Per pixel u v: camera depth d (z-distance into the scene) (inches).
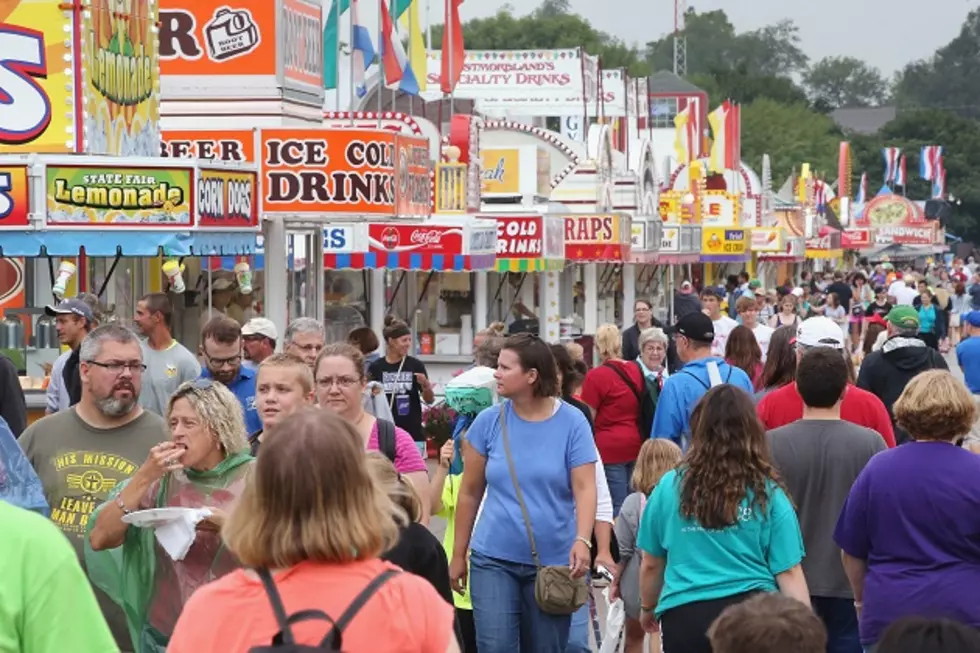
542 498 565.0
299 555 295.1
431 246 1610.5
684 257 2893.7
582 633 576.1
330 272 1721.2
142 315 755.4
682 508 478.9
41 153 973.2
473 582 569.0
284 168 1249.4
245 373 738.2
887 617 485.1
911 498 484.1
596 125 2492.6
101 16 1009.5
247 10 1305.4
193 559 436.8
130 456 508.1
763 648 299.3
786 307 1665.8
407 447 543.5
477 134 1854.1
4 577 301.0
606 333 963.3
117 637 487.8
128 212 967.0
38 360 1064.8
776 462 560.1
